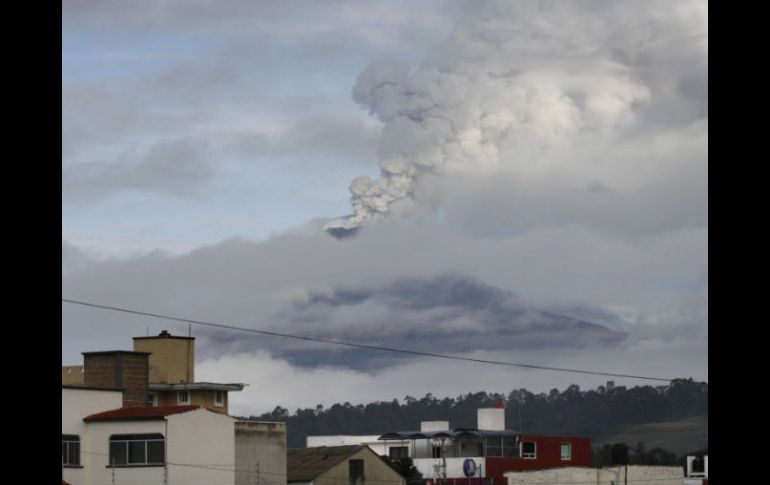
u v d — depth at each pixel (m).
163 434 81.56
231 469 85.25
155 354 106.25
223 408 107.38
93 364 94.19
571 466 120.31
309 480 100.06
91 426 82.50
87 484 81.50
